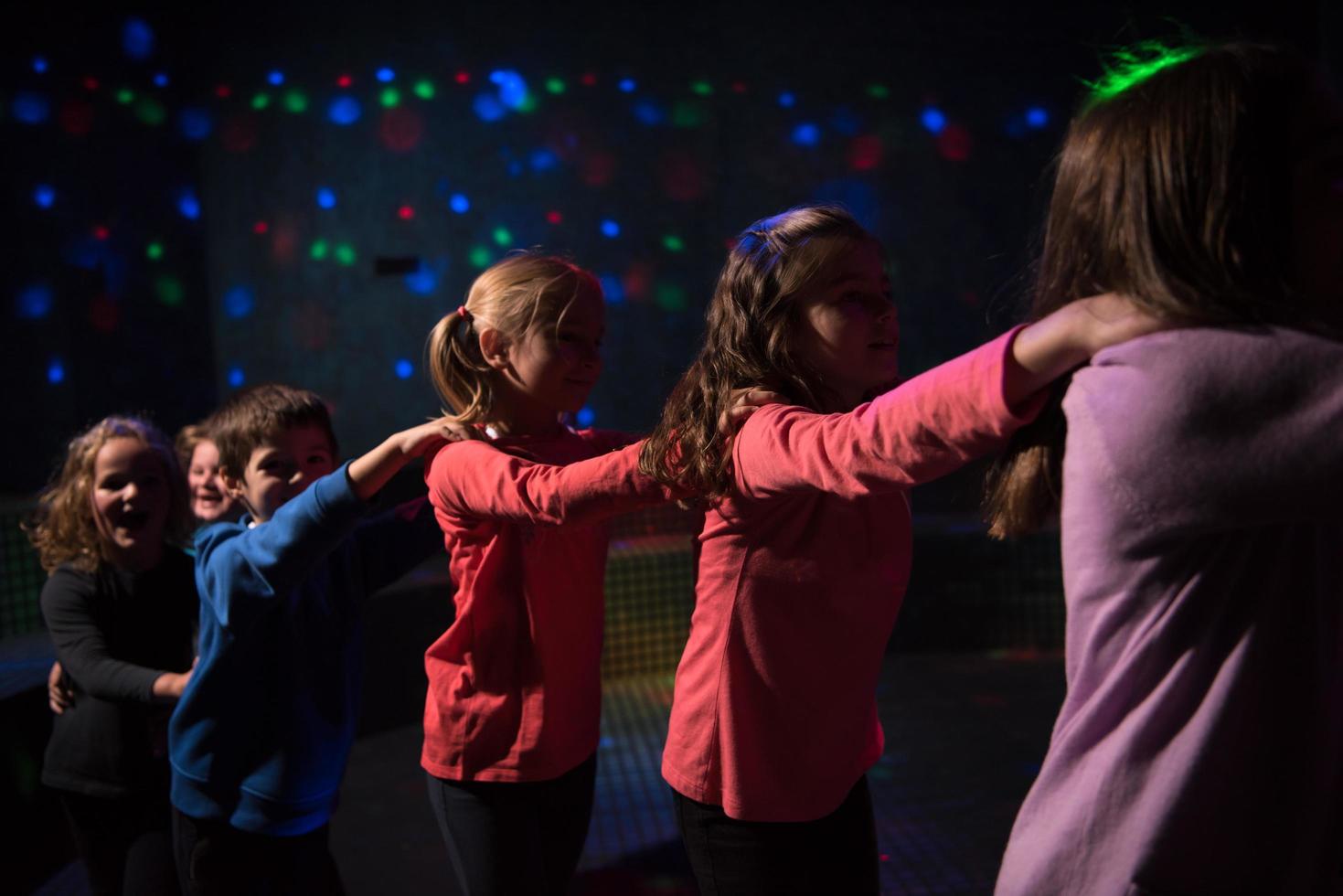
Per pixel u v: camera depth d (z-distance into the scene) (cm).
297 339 484
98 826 179
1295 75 69
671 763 120
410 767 321
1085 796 75
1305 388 63
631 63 482
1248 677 70
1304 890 72
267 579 142
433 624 368
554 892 156
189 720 150
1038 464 81
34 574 333
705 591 118
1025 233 480
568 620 151
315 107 478
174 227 465
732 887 116
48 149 423
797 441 92
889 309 117
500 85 480
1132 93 74
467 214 483
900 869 238
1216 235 67
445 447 141
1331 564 72
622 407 491
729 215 486
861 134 479
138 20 450
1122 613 72
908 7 474
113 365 445
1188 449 66
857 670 117
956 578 416
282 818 149
